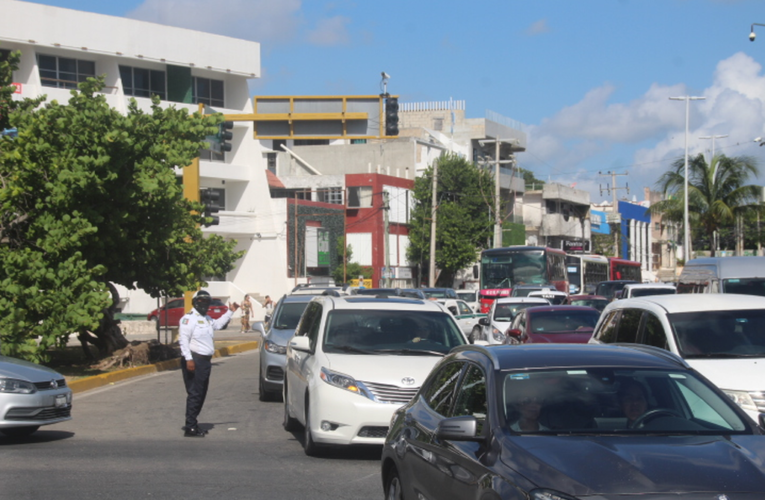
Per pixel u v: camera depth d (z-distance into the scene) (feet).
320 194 199.82
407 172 217.36
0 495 24.63
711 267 55.67
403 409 21.47
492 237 208.85
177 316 128.36
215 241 74.79
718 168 148.05
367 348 33.17
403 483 19.03
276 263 169.17
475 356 18.37
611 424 15.61
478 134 244.42
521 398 16.10
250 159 168.25
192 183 76.18
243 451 32.94
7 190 55.57
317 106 75.56
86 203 59.62
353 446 33.24
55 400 34.76
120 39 146.72
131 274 69.10
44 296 54.44
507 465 14.15
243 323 130.72
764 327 30.55
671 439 14.82
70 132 57.06
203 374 36.76
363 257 195.21
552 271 133.28
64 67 143.95
